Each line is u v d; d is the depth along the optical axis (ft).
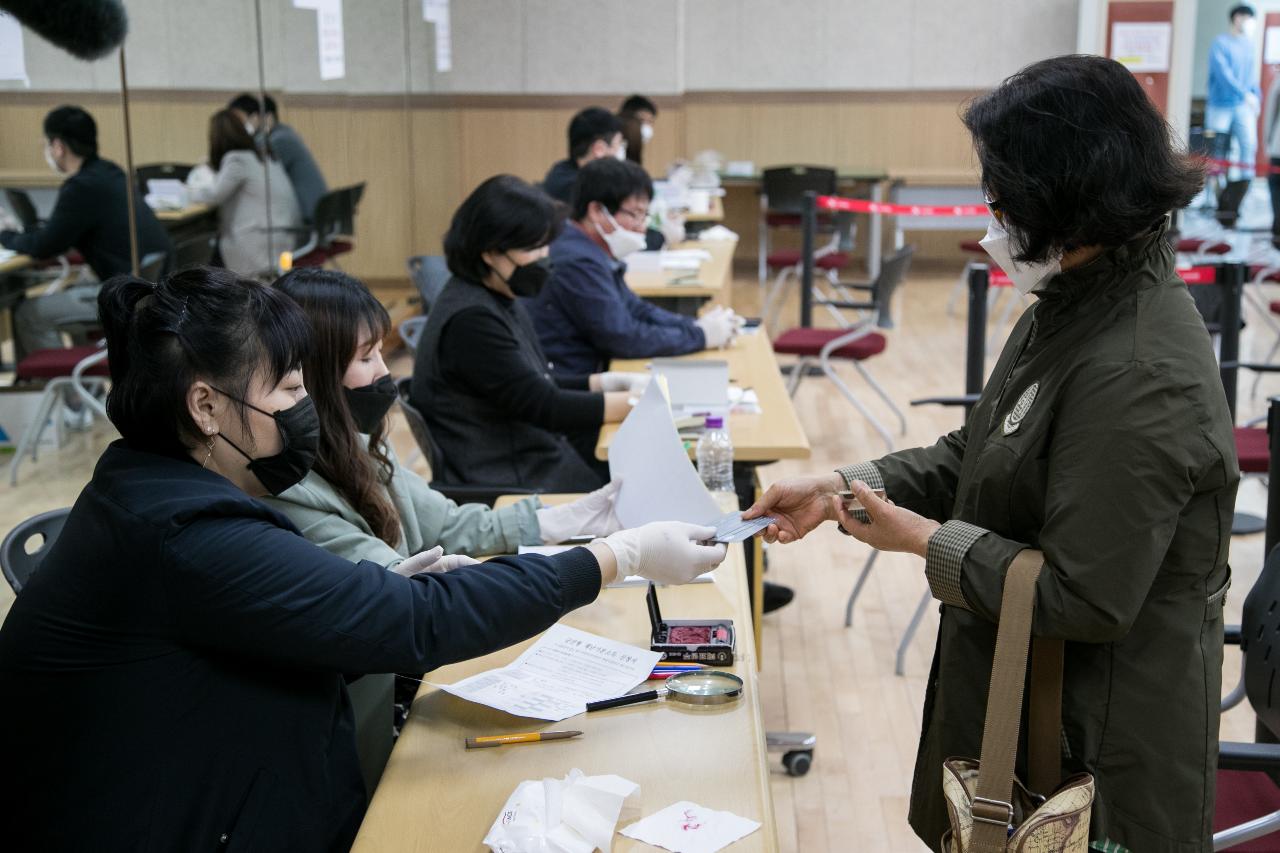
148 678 4.48
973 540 4.58
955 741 5.04
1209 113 31.68
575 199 13.09
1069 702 4.60
